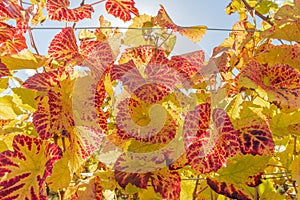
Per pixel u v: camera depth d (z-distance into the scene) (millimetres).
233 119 855
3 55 907
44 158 770
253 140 820
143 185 797
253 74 883
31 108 879
